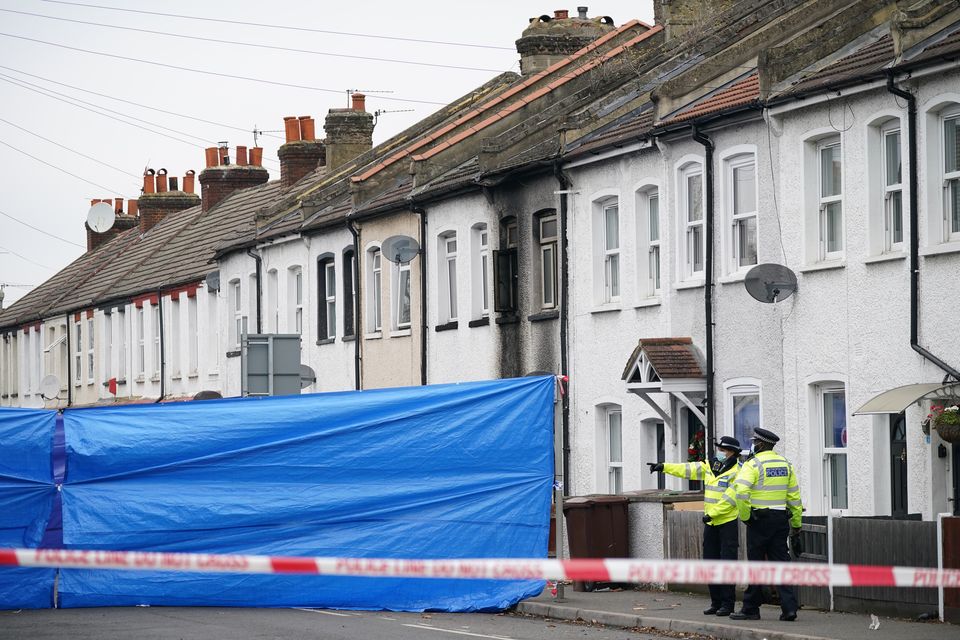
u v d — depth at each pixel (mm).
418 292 129875
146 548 75875
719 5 124562
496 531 76875
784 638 59969
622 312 100625
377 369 138250
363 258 141250
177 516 76062
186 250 199625
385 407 77562
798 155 84125
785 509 65938
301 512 76625
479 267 121438
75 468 75938
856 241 79750
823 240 83500
